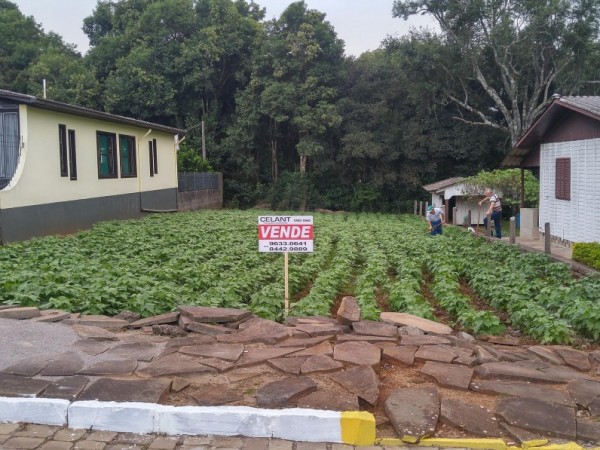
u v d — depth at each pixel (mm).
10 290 8680
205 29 40094
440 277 11688
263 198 40969
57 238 15844
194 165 36312
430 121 39188
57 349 6027
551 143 18219
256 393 4859
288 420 4441
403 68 37375
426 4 34594
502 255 15336
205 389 5039
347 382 5113
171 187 29734
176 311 7797
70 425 4605
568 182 16891
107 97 39000
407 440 4336
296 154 43250
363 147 37906
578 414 4770
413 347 6137
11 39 47750
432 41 35625
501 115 38969
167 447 4324
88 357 5777
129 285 9180
